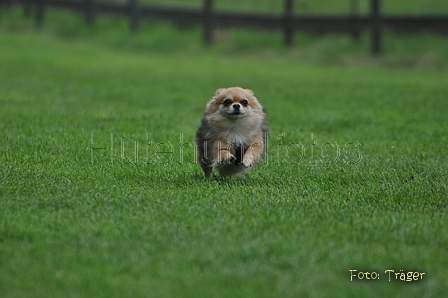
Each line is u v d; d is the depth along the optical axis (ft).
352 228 37.60
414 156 63.00
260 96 115.44
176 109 95.30
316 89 128.47
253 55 209.05
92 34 228.43
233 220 38.65
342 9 257.14
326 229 37.35
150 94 112.37
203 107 98.58
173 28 232.32
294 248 33.45
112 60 176.86
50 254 32.58
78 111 86.84
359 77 155.33
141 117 83.92
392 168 56.85
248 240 35.12
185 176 52.37
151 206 41.88
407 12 246.88
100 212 40.34
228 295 27.86
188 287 28.71
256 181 51.60
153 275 30.09
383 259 32.40
